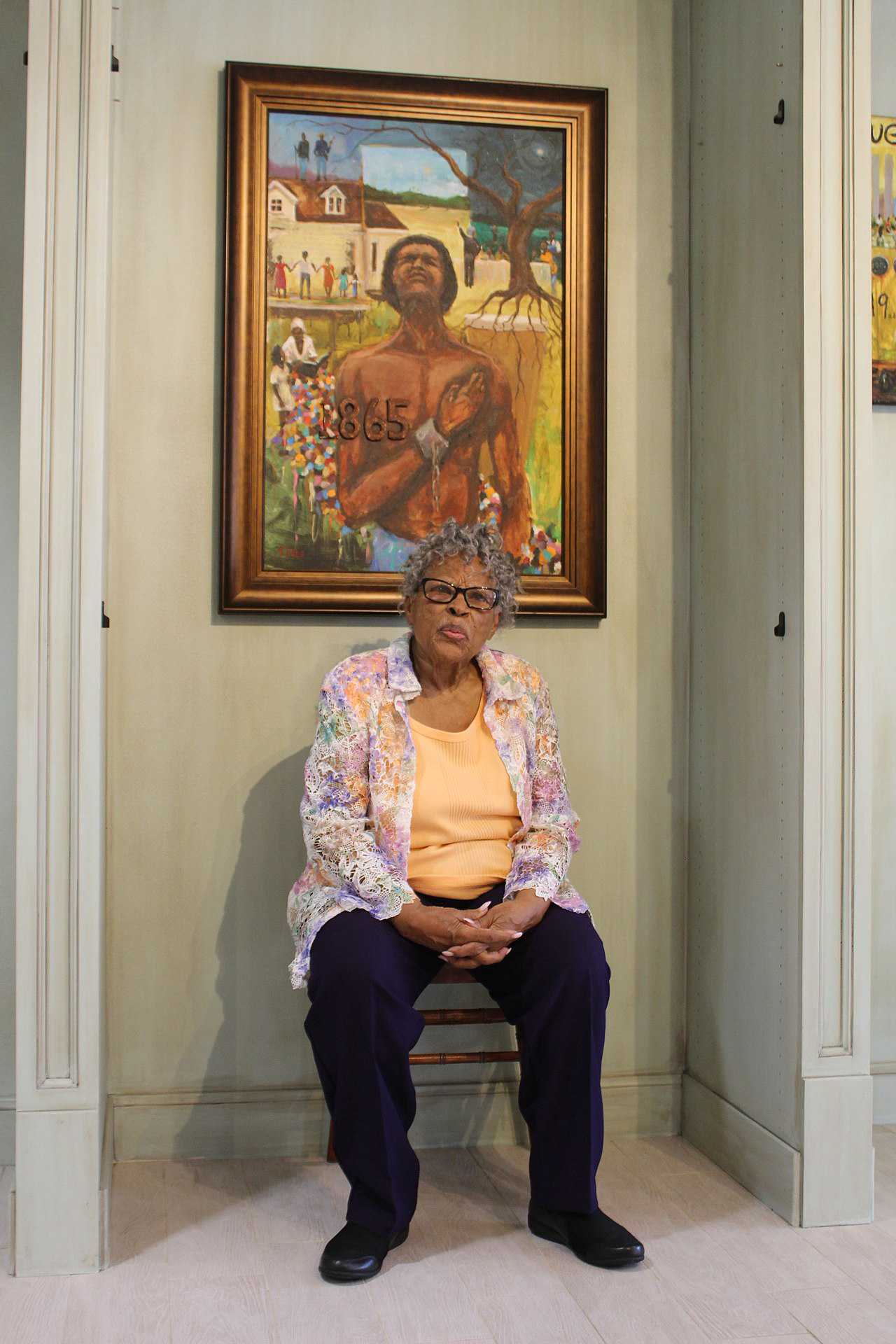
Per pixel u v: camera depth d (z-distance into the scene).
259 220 2.50
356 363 2.55
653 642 2.70
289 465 2.53
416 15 2.60
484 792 2.24
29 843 1.94
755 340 2.38
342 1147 1.98
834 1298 1.87
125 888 2.47
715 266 2.57
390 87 2.55
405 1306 1.82
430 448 2.58
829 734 2.18
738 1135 2.37
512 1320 1.78
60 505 1.96
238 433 2.48
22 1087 1.93
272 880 2.53
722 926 2.51
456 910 2.07
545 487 2.63
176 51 2.50
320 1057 2.03
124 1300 1.84
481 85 2.58
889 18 2.74
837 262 2.19
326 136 2.54
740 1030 2.41
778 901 2.26
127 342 2.48
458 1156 2.51
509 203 2.61
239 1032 2.51
